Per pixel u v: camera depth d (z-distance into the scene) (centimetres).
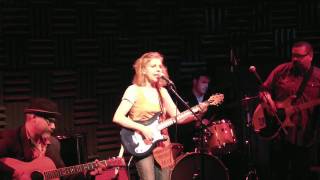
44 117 456
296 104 561
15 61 599
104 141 640
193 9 683
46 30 615
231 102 644
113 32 650
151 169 446
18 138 459
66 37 626
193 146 607
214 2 688
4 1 596
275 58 681
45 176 455
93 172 479
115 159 484
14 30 599
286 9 682
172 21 678
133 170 646
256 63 683
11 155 460
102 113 642
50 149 477
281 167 582
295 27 679
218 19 688
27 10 605
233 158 645
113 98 648
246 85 665
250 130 598
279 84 570
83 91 633
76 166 469
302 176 570
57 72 617
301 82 559
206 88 620
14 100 598
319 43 668
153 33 669
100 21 643
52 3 619
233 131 539
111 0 652
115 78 649
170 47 674
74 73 627
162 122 457
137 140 446
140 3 665
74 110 627
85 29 636
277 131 568
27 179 448
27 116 458
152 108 452
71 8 629
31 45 606
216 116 636
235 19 689
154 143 445
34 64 608
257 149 649
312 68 561
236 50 684
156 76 452
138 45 660
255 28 689
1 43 593
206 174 530
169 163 452
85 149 569
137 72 456
